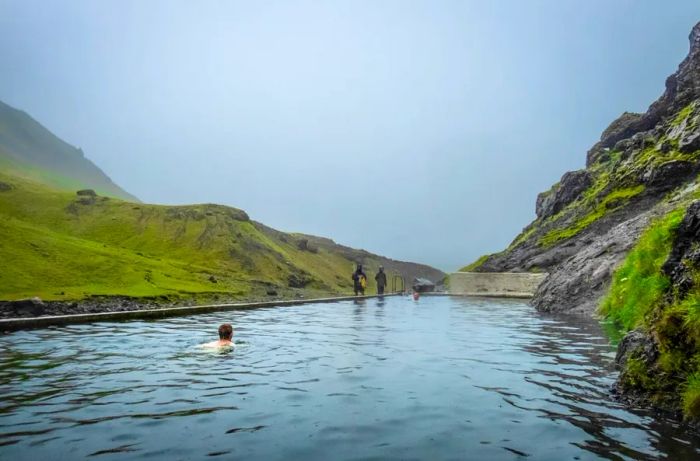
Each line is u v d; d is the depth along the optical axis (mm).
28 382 8438
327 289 70375
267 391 7754
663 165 42188
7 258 30453
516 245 61062
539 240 52594
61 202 71625
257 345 13250
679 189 38625
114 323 19406
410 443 5371
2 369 9656
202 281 45562
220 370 9555
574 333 15266
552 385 8125
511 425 5988
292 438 5531
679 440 5414
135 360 10734
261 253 70812
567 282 25406
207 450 5141
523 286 44062
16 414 6430
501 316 23031
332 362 10453
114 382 8430
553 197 65438
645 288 14531
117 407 6789
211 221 73438
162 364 10234
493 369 9555
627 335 9930
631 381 7379
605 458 4898
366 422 6125
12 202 68750
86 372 9336
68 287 28625
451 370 9453
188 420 6199
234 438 5523
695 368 6453
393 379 8656
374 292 80062
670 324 7043
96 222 67812
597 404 6934
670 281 8195
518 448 5215
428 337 14930
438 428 5883
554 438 5508
